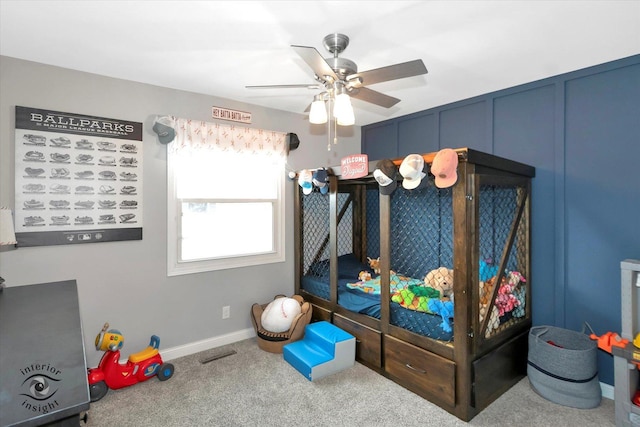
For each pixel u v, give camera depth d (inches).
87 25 73.2
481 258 107.3
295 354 105.5
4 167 87.2
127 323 106.0
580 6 66.1
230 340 126.4
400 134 149.6
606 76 92.4
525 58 90.2
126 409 85.4
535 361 92.1
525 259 104.3
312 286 133.9
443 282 101.0
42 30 75.3
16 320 49.9
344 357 105.2
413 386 92.7
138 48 84.4
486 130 118.8
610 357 92.0
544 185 104.8
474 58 90.2
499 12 68.5
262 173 135.5
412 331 93.9
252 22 72.4
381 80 70.6
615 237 91.3
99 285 101.1
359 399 89.7
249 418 82.0
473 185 81.9
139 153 107.0
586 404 85.1
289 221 141.9
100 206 100.3
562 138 100.2
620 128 90.2
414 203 127.0
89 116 98.6
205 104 119.6
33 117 90.4
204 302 121.0
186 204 119.3
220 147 119.5
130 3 65.1
